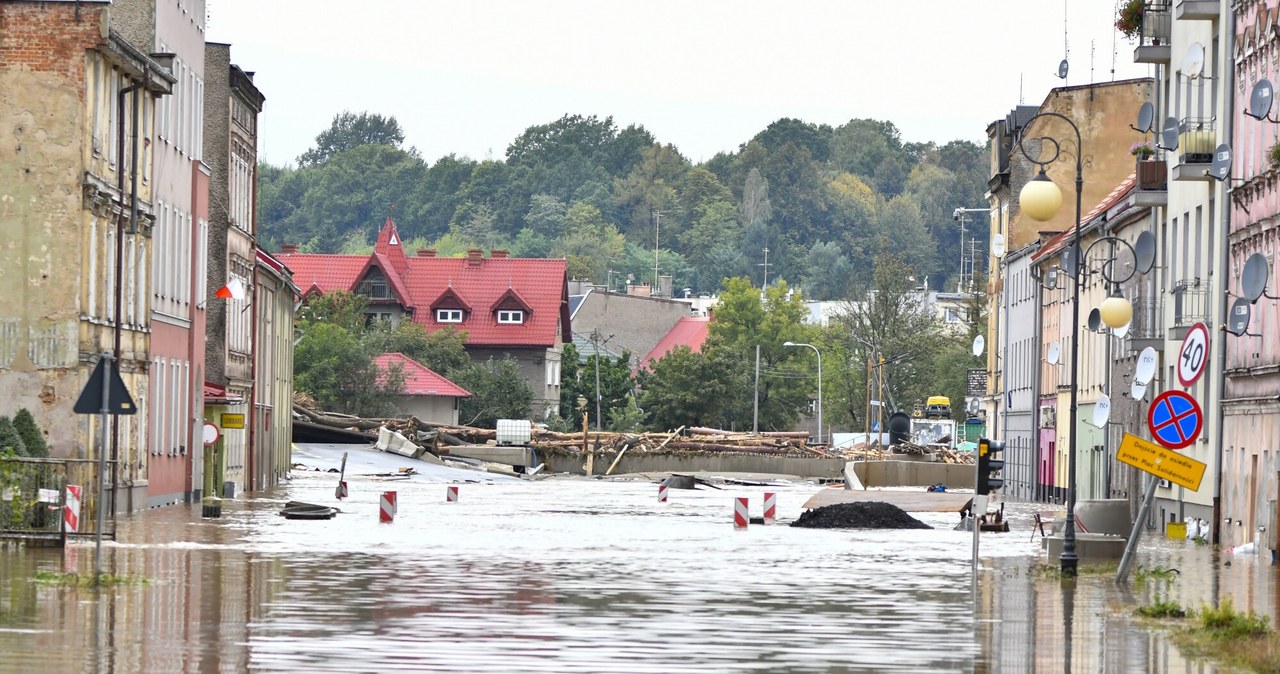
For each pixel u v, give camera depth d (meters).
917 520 179.25
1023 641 74.44
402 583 98.00
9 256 151.12
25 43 151.12
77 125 151.38
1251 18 154.25
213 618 77.88
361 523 162.88
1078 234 118.50
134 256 170.38
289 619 78.31
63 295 151.12
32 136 151.25
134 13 183.00
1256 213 152.25
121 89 163.88
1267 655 67.19
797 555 129.50
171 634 71.56
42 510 123.75
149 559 111.06
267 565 108.38
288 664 63.53
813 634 76.44
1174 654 70.06
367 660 65.12
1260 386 148.50
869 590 99.19
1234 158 159.75
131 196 167.00
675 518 188.38
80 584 91.00
